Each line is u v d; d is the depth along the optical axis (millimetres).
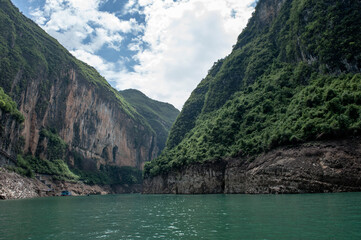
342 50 63125
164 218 28016
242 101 88188
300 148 52062
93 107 183625
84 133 172875
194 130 117562
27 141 118375
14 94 111125
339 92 55594
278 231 17797
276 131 60750
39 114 127938
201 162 79688
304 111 58531
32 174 96375
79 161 162500
